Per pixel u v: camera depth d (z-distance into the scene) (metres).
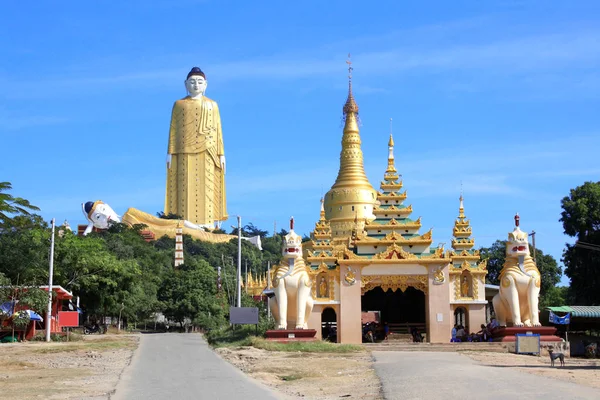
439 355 55.47
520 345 58.62
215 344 71.19
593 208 91.31
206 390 35.12
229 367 47.31
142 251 156.50
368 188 122.50
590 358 57.06
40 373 43.12
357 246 74.88
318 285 72.88
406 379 37.59
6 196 93.75
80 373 43.12
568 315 64.81
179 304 136.00
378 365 46.56
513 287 68.44
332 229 118.12
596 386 35.22
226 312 136.75
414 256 71.94
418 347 63.66
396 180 80.12
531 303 68.31
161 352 60.84
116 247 137.50
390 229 76.62
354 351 60.59
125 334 105.81
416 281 72.06
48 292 76.75
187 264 151.50
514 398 30.05
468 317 75.06
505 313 70.06
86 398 32.47
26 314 73.25
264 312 105.25
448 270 71.94
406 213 77.94
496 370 41.22
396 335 75.94
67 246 95.25
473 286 75.69
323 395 34.06
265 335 68.56
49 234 93.94
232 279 148.25
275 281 70.06
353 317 71.31
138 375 42.09
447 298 71.50
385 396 32.62
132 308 119.81
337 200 121.38
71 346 66.69
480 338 71.00
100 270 99.94
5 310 73.50
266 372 44.28
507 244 70.50
